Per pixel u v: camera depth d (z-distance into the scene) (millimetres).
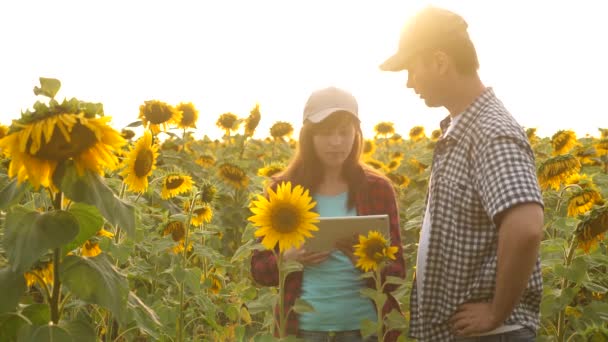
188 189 4680
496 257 2508
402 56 2633
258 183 5316
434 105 2707
